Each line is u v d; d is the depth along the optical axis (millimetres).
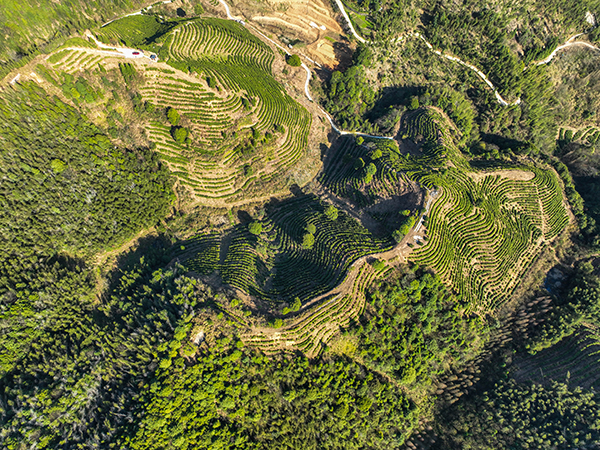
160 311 61562
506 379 76438
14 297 61812
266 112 93875
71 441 55625
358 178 92875
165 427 52875
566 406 72188
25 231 65938
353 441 62781
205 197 87500
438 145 96438
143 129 82625
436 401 73375
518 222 93312
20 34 72688
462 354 75250
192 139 86062
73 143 73312
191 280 67062
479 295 80938
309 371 62688
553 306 86062
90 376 60000
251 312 64750
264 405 57938
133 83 82000
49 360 60750
